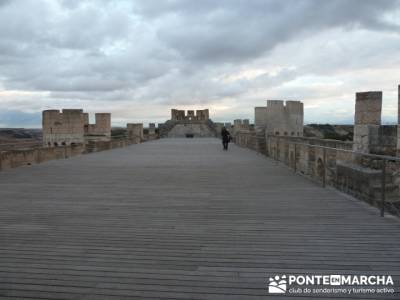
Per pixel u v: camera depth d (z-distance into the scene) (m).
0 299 3.41
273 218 6.25
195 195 8.34
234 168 13.28
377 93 9.73
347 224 5.84
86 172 12.34
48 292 3.56
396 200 7.23
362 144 10.05
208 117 48.94
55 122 25.91
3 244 4.95
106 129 30.05
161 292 3.55
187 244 4.93
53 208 7.08
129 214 6.59
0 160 12.86
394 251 4.62
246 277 3.88
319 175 10.43
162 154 19.50
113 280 3.82
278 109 26.89
